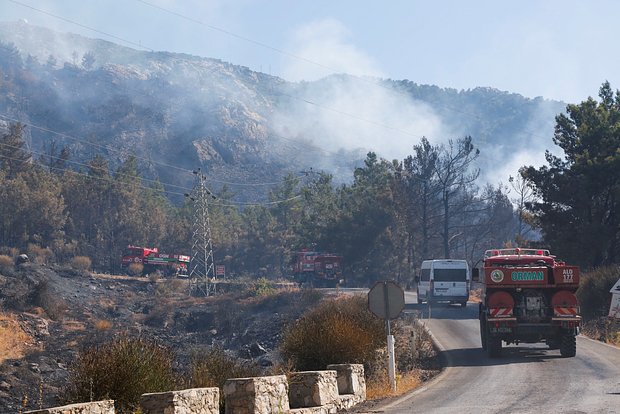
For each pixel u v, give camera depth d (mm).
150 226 171000
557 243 63344
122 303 101625
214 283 114938
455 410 16969
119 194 172125
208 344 71000
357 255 126062
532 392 20078
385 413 17297
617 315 33062
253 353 56562
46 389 46375
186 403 13586
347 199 143500
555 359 29844
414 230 117000
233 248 175625
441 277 64062
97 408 12484
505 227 126250
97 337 70688
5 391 44656
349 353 26078
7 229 145375
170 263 136125
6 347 64500
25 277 97188
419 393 21609
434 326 47906
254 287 101125
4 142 174125
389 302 23562
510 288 31703
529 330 31203
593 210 63719
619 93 72000
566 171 65000
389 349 23375
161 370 17625
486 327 32969
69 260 145375
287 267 175250
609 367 26172
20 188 148125
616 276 49281
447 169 116688
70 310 91438
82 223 166125
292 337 26828
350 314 32375
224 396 16562
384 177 142875
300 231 148125
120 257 160125
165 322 86562
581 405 16906
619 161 61062
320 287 115812
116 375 16500
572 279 31016
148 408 13383
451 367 28938
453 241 129875
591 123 66375
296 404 17859
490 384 22688
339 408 18703
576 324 30531
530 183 68312
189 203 190875
